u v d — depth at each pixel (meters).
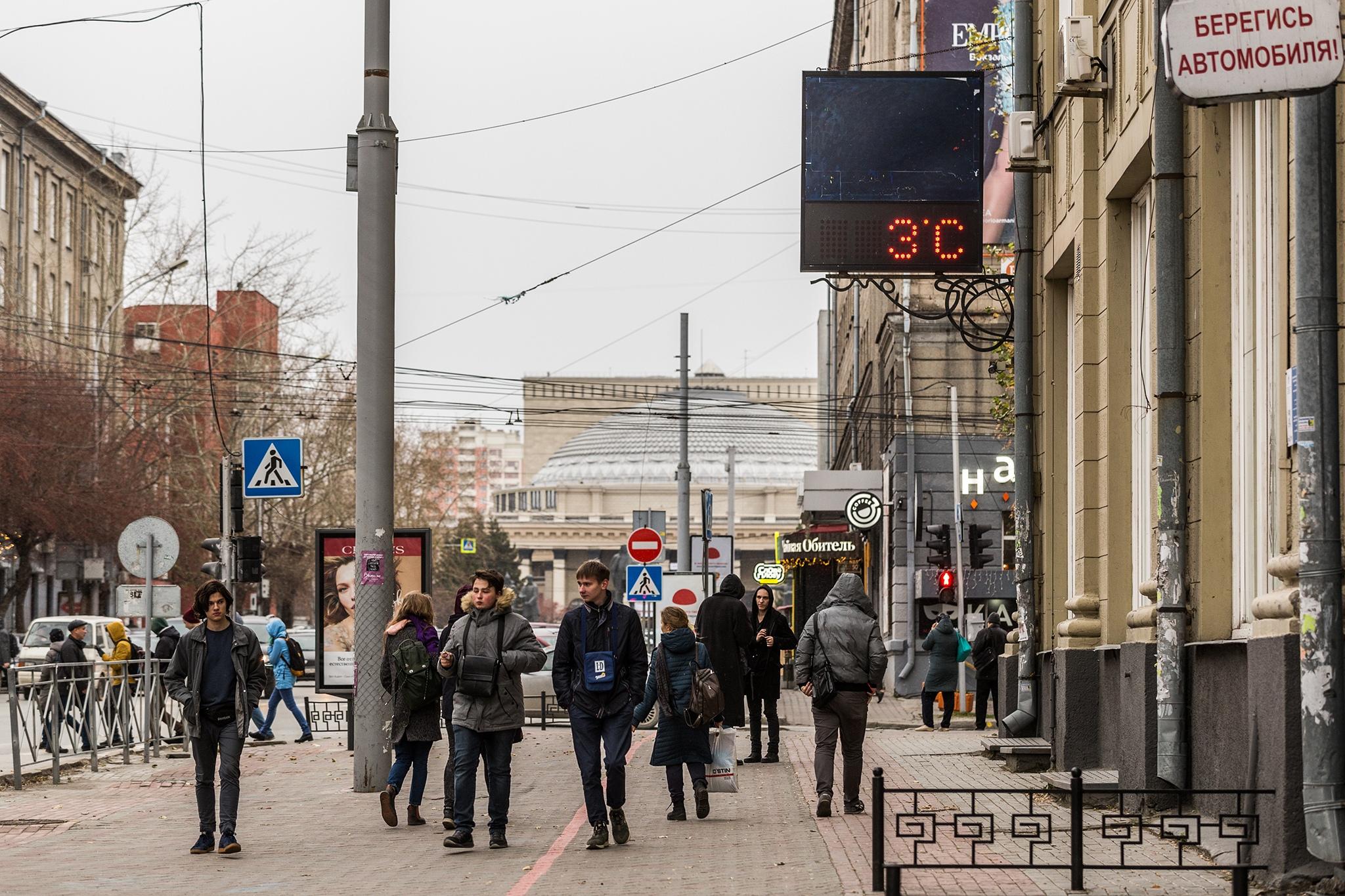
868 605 16.77
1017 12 23.22
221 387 70.62
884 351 55.44
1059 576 23.02
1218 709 14.07
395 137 20.66
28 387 66.50
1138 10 17.44
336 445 71.69
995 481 48.81
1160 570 15.09
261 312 72.19
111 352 71.44
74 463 65.56
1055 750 21.00
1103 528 19.62
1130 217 19.45
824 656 16.48
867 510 54.75
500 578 15.15
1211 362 14.68
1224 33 10.74
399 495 87.50
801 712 39.66
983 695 32.34
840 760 23.97
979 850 13.72
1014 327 24.06
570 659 14.96
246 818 17.73
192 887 12.79
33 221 89.62
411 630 16.58
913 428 48.91
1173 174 15.11
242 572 29.33
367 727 20.20
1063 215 21.62
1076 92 19.11
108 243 100.12
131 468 68.00
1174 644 14.91
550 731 32.47
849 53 74.69
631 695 14.86
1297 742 11.27
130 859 14.61
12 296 73.25
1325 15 10.66
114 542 67.75
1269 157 13.65
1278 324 13.26
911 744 27.48
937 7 39.25
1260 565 13.83
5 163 85.94
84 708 23.81
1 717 34.28
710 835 15.55
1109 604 19.31
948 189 24.14
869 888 11.88
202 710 14.83
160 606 30.03
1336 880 10.84
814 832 15.58
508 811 17.16
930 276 24.62
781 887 12.19
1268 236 13.68
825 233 24.16
